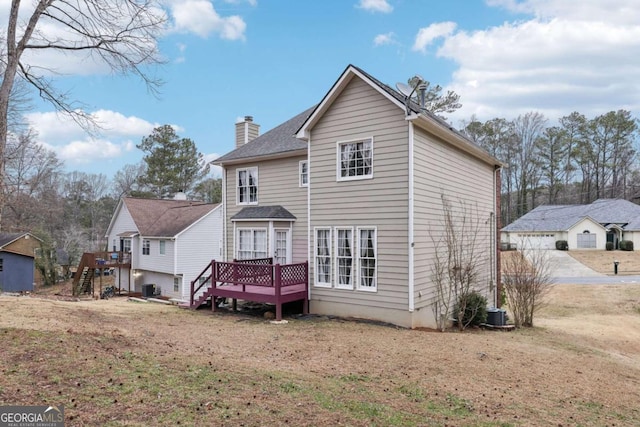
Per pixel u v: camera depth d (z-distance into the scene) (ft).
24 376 15.40
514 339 34.96
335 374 20.88
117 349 20.85
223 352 23.75
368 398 17.42
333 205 39.45
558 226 137.08
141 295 84.99
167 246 80.94
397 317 35.12
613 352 35.47
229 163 52.95
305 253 45.47
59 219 147.02
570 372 25.20
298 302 41.81
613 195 164.86
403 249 34.91
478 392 19.69
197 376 17.78
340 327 33.83
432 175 38.65
